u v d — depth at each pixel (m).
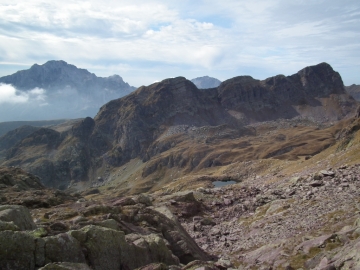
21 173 77.50
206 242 37.94
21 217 20.92
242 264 25.66
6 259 15.15
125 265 20.09
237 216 48.38
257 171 159.62
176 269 19.27
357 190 38.12
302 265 20.38
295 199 44.06
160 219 32.28
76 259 17.50
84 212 30.48
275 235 31.88
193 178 159.25
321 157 100.06
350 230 22.62
